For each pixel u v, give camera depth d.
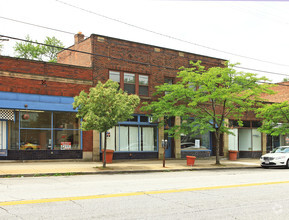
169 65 24.86
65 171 15.34
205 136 27.58
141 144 23.55
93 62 21.36
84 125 16.08
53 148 19.78
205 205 8.04
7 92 18.30
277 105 24.73
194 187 10.97
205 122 21.91
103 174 15.62
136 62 21.34
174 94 21.89
